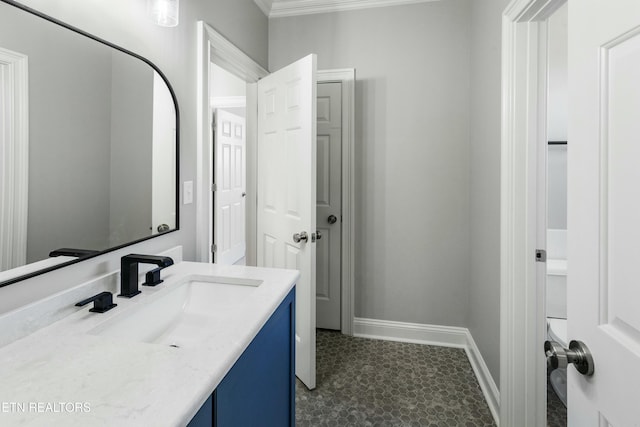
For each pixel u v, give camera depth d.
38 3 0.93
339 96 2.57
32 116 0.92
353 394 1.90
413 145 2.46
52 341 0.81
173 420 0.55
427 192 2.46
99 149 1.13
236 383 0.85
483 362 1.98
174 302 1.25
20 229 0.89
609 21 0.59
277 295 1.12
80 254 1.06
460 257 2.44
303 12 2.57
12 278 0.87
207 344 0.79
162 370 0.68
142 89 1.31
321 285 2.71
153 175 1.38
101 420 0.54
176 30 1.52
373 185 2.54
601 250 0.62
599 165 0.62
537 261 1.50
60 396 0.60
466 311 2.45
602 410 0.62
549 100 2.21
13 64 0.87
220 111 3.97
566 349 0.70
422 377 2.06
